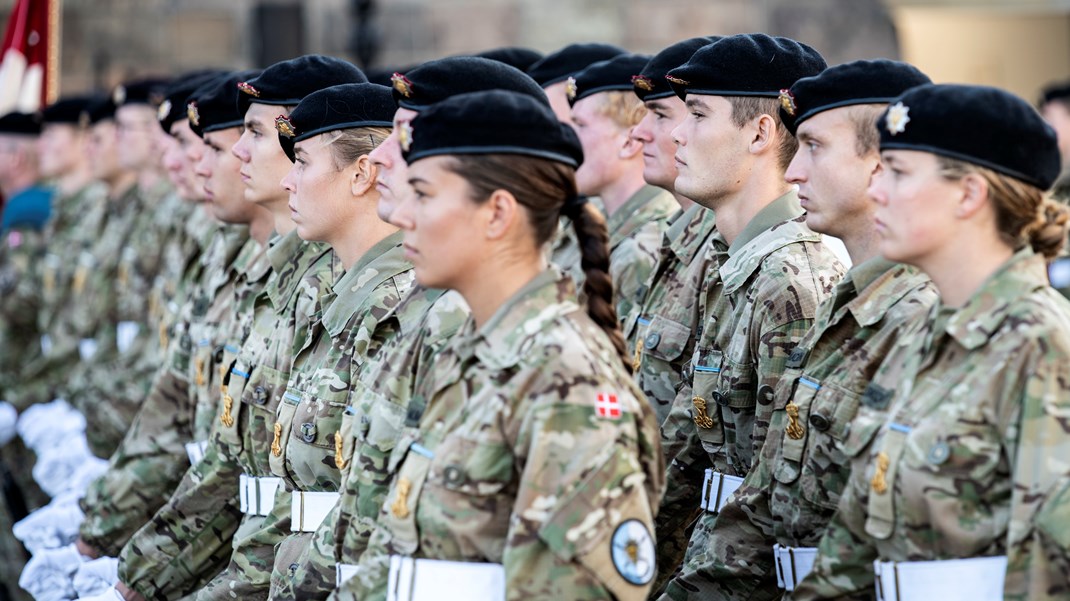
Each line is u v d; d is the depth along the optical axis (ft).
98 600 45.32
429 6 145.79
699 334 40.65
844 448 30.48
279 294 42.68
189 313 52.65
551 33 146.10
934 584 27.99
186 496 44.47
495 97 28.48
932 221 28.12
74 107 83.20
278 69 42.57
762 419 36.04
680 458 40.22
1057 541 26.40
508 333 28.55
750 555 36.09
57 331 78.28
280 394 41.22
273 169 42.57
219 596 40.04
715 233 41.06
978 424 27.55
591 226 29.76
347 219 38.22
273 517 39.78
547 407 27.40
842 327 33.60
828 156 33.45
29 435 71.51
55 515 54.60
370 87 38.63
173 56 145.38
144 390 69.10
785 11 142.92
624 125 48.11
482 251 28.66
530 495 27.17
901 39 141.49
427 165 28.53
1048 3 139.33
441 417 29.37
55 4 85.87
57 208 81.66
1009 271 28.12
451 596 28.35
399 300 37.17
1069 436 26.84
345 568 33.30
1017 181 27.86
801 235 37.17
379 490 32.99
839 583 30.53
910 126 28.22
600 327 29.50
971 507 27.63
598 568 26.81
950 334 28.27
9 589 73.97
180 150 56.80
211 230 57.72
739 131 37.70
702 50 38.14
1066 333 27.48
